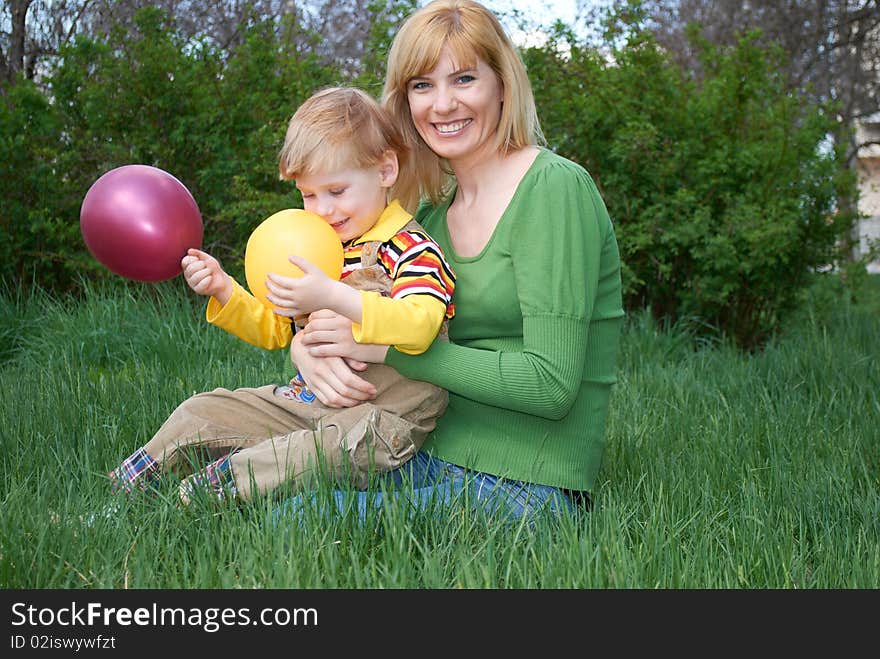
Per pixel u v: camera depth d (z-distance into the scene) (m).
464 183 3.09
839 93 14.50
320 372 2.89
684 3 13.08
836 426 4.33
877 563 2.66
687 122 7.46
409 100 3.03
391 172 3.00
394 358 2.86
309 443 2.83
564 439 3.03
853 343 6.67
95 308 6.43
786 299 7.38
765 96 7.60
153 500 2.87
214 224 7.52
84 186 7.34
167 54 7.30
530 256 2.87
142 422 3.79
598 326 3.09
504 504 2.83
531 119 3.03
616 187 7.40
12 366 6.03
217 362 5.27
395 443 2.86
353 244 2.99
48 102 7.55
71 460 3.33
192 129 7.32
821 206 7.38
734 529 2.93
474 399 2.89
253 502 2.81
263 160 7.17
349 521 2.68
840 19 14.37
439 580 2.39
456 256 3.04
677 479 3.34
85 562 2.51
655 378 5.41
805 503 3.15
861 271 7.88
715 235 7.27
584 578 2.41
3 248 7.14
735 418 4.31
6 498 2.86
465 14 2.93
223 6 10.34
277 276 2.72
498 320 2.97
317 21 11.00
